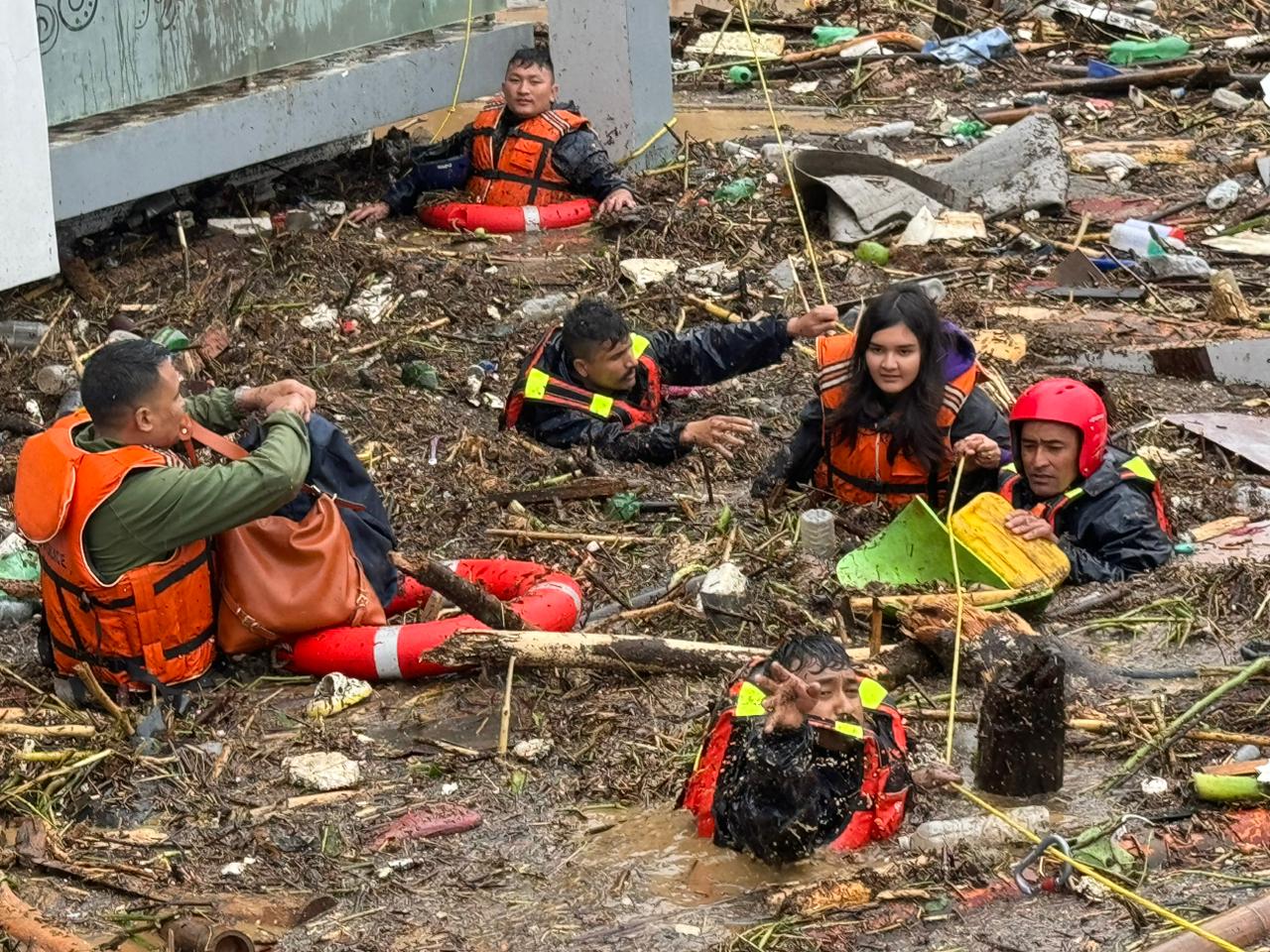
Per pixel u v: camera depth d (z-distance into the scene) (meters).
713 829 4.77
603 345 7.76
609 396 7.92
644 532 7.01
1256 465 7.59
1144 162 12.69
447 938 4.41
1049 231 11.16
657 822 4.92
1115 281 10.29
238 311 9.27
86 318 9.05
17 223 8.52
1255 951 4.25
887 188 11.01
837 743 4.66
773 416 8.39
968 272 10.34
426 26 11.75
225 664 5.86
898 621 5.90
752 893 4.55
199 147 9.81
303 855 4.83
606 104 12.12
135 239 10.01
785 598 6.22
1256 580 6.30
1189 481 7.46
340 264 10.02
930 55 15.48
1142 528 6.49
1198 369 8.90
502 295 9.88
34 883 4.69
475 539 6.96
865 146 12.81
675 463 7.68
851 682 4.69
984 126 13.60
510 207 11.04
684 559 6.62
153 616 5.55
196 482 5.41
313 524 5.83
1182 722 5.21
